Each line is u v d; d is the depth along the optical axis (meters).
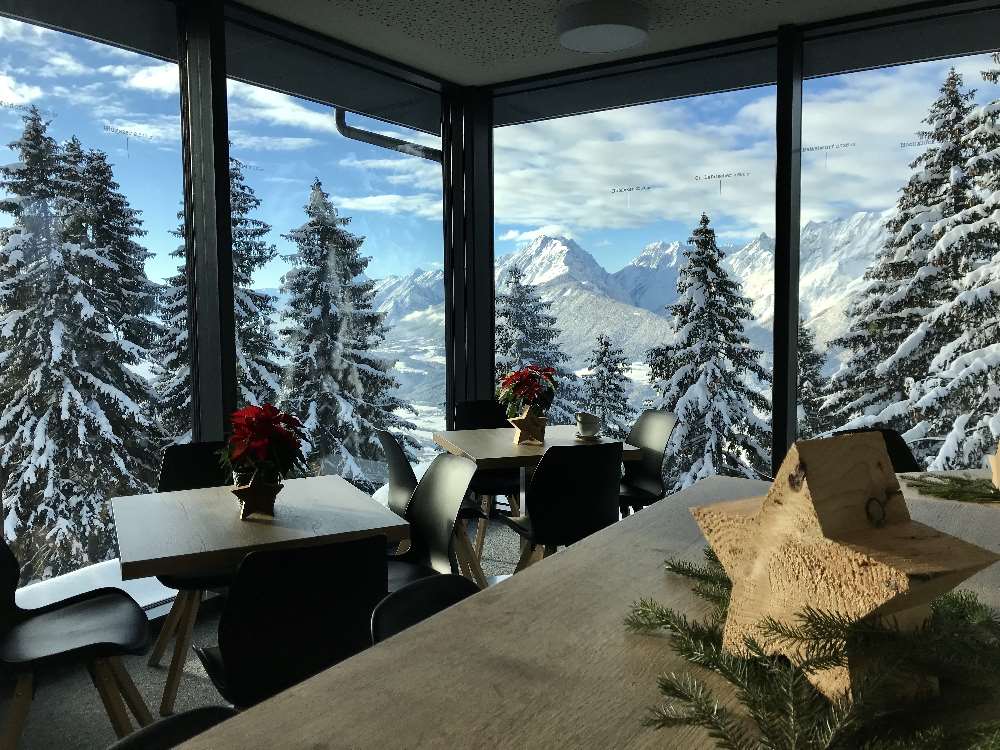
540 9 4.02
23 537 3.16
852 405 4.40
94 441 3.39
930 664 0.65
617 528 1.25
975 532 1.20
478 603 0.93
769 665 0.67
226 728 0.64
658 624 0.82
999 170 3.98
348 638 2.02
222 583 2.85
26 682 2.10
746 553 0.74
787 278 4.41
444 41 4.52
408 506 2.94
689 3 3.96
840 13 4.11
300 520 2.46
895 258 4.25
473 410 5.07
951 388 4.14
